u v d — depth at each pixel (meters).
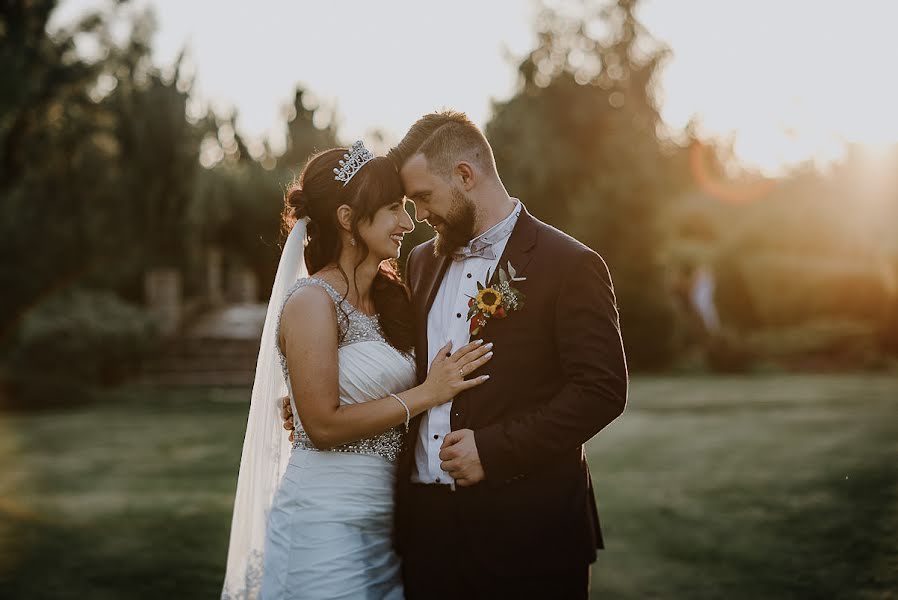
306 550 2.95
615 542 5.12
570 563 2.83
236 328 18.20
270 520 3.09
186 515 5.99
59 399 12.70
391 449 3.05
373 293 3.15
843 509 5.49
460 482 2.79
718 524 5.39
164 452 8.75
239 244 23.56
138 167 12.88
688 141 22.77
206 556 5.03
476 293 2.93
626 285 15.59
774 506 5.68
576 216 16.03
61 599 4.33
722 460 7.27
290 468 3.07
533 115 17.86
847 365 15.34
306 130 29.53
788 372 15.12
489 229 2.93
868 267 17.91
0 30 11.67
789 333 17.06
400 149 3.03
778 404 10.43
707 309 16.72
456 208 2.91
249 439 3.19
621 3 18.27
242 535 3.17
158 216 13.04
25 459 8.45
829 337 16.33
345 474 2.98
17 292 13.16
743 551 4.84
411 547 2.96
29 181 12.88
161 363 15.87
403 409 2.83
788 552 4.77
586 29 18.39
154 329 15.98
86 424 10.93
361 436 2.86
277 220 23.09
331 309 2.93
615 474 6.96
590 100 17.64
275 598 2.98
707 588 4.32
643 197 15.72
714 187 23.66
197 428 10.38
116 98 12.80
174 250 13.88
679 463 7.27
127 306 16.42
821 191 21.31
